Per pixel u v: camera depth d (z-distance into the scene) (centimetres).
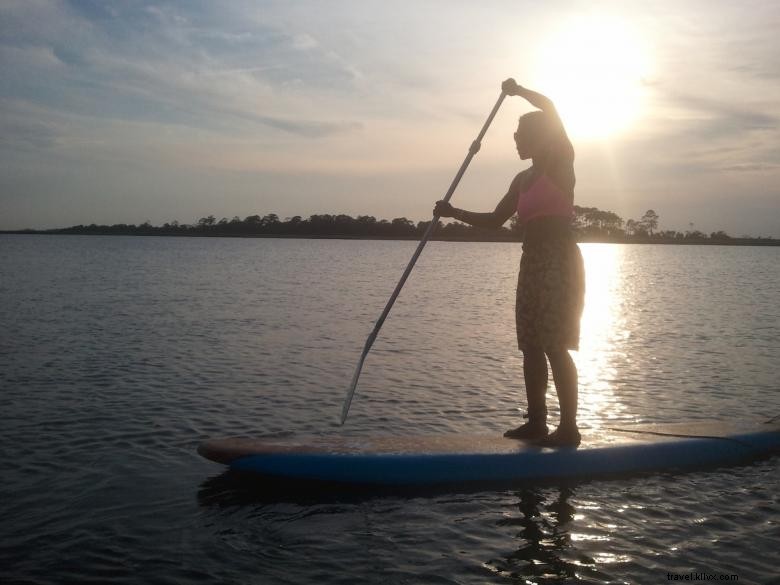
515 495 479
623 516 444
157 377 865
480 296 2244
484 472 500
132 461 544
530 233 507
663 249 12988
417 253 571
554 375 521
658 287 2903
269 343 1159
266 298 2031
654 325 1524
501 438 543
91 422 653
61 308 1661
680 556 388
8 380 834
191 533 416
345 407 558
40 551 391
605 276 3906
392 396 784
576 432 534
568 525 430
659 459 530
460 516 444
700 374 936
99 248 8094
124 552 390
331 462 495
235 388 810
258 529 423
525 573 368
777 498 474
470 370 945
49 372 885
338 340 1210
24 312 1564
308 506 459
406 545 402
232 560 382
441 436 548
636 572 370
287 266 4228
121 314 1553
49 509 449
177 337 1208
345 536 414
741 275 4019
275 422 667
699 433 566
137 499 468
